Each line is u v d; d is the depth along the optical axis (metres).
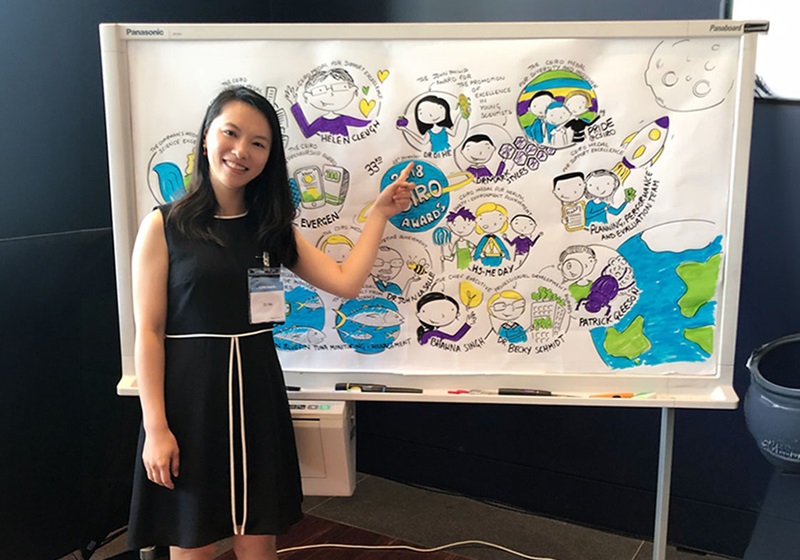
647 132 1.54
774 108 1.84
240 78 1.59
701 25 1.48
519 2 2.08
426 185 1.60
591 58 1.52
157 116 1.61
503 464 2.38
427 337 1.67
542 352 1.64
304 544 2.16
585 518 2.28
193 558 1.50
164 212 1.42
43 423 1.94
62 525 2.02
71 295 1.98
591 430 2.23
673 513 2.15
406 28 1.54
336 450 1.69
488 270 1.63
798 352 1.92
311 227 1.65
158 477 1.39
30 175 1.87
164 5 2.15
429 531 2.24
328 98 1.59
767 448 1.65
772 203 1.88
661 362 1.62
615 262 1.59
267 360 1.48
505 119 1.56
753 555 1.80
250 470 1.45
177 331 1.42
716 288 1.57
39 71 1.87
